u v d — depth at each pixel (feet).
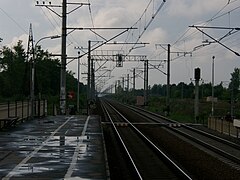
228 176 63.05
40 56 297.33
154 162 76.74
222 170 68.13
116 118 198.59
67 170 48.32
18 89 270.46
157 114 234.38
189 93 488.02
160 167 71.15
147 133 132.36
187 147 98.63
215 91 409.90
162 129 146.30
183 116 212.43
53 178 43.70
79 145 71.10
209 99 201.77
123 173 65.46
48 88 313.32
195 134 128.57
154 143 108.06
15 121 106.22
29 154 60.64
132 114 232.94
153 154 87.45
